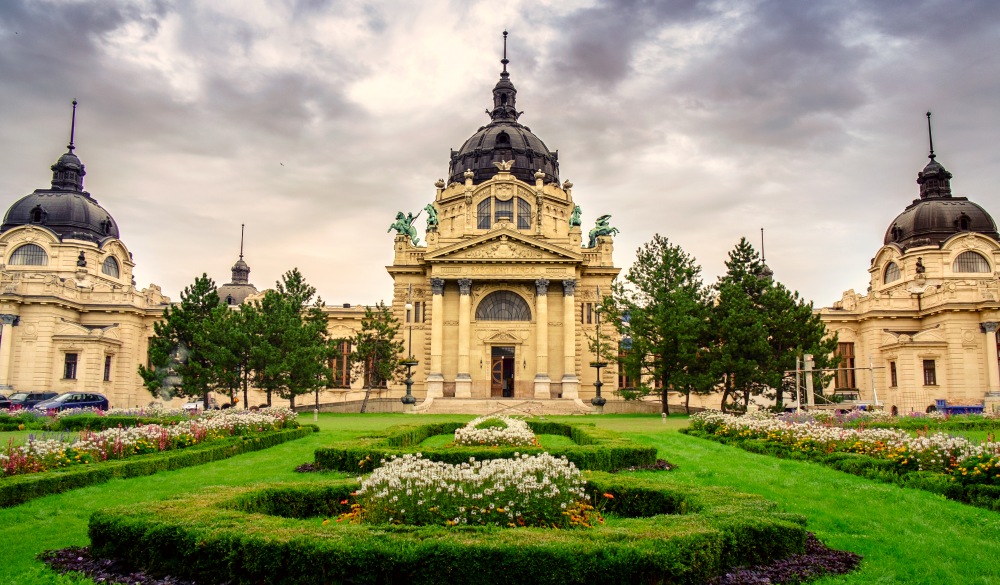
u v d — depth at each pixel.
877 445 21.86
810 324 51.75
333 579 9.96
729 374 52.03
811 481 19.11
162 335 55.41
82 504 16.11
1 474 17.25
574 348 64.69
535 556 9.84
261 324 54.81
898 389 64.44
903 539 13.12
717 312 54.00
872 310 69.50
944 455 18.70
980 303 62.16
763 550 11.34
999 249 68.94
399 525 11.30
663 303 52.62
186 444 24.52
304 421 43.84
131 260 83.19
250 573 10.20
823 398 51.56
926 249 69.75
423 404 59.72
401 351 63.53
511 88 81.81
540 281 65.06
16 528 13.79
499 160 74.75
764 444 25.81
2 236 72.62
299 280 63.19
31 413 39.53
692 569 10.16
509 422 30.16
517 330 66.31
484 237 65.00
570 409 59.03
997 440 27.53
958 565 11.61
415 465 13.82
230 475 20.81
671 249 54.25
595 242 71.94
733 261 56.97
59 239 73.12
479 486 12.92
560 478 13.84
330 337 75.19
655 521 11.62
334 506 14.62
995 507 15.11
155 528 10.96
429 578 9.86
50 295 67.00
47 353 66.25
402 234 70.56
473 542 10.05
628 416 53.34
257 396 73.44
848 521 14.48
